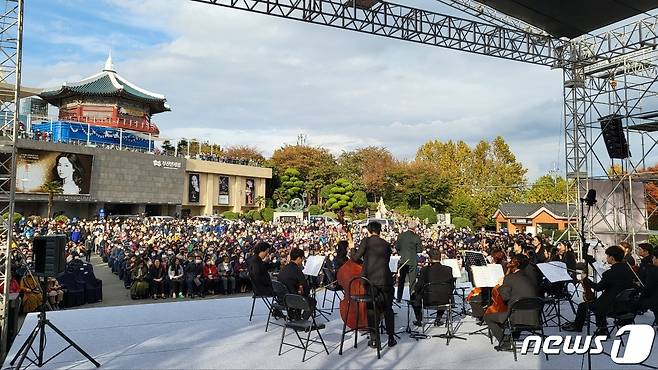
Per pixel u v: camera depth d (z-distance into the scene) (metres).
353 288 6.02
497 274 6.36
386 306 6.00
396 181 61.66
